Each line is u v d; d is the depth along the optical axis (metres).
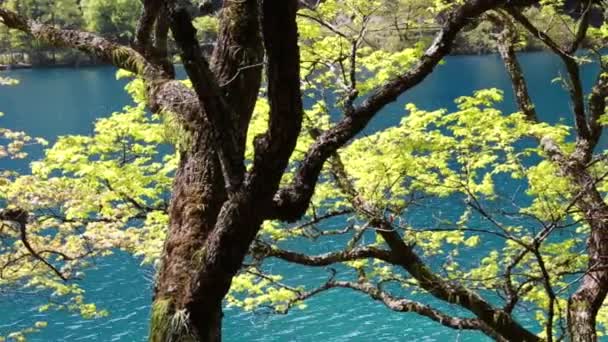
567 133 7.30
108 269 21.30
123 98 52.66
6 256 8.86
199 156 4.30
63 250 8.74
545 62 48.22
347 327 17.30
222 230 3.77
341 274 19.39
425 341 16.36
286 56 3.13
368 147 7.79
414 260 7.13
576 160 6.85
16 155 8.68
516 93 8.75
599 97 7.68
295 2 3.01
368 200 7.15
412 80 3.89
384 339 16.61
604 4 6.80
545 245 7.83
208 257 3.87
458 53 61.91
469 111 7.15
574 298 6.69
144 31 5.11
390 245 7.13
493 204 11.52
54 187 7.62
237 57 4.14
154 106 4.65
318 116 8.22
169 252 4.23
